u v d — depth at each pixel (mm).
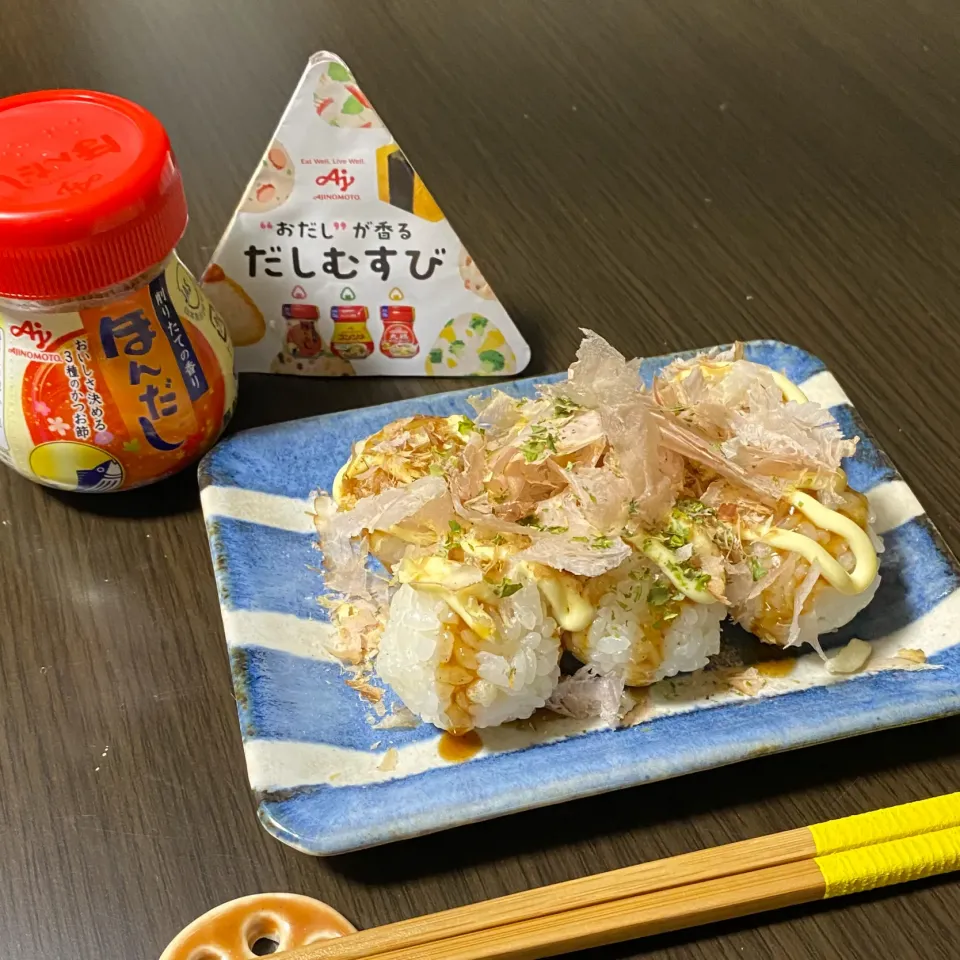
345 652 314
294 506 343
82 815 289
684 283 418
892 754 298
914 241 433
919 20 526
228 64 500
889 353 396
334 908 275
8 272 288
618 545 289
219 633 322
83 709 307
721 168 459
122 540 341
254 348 380
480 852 283
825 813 289
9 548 339
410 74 498
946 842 272
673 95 490
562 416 315
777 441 307
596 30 521
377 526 299
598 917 263
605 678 303
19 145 300
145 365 316
